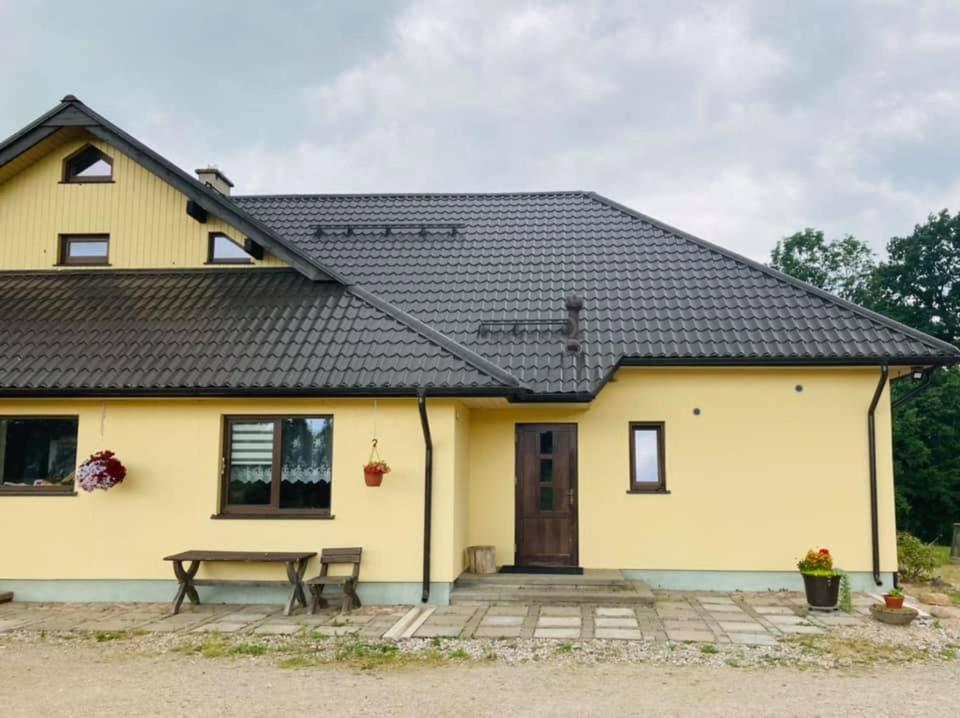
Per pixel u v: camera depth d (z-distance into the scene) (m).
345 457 11.37
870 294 38.25
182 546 11.40
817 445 12.56
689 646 8.85
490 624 9.91
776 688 7.32
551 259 15.51
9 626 9.92
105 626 9.93
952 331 40.16
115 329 12.41
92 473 10.96
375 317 12.37
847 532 12.39
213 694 7.16
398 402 11.39
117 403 11.69
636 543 12.63
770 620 10.20
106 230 14.09
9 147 13.69
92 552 11.48
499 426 13.11
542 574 12.23
